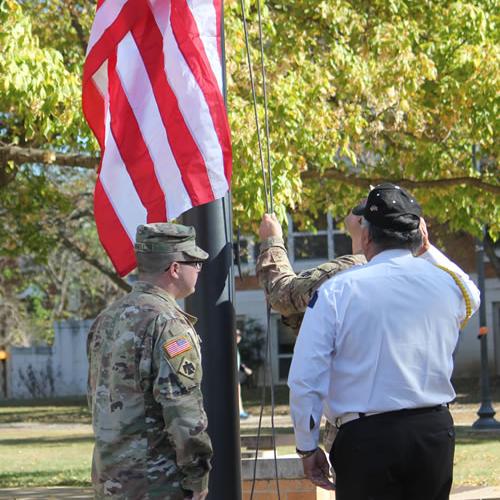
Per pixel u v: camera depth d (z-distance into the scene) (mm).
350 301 7969
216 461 10086
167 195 10414
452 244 65125
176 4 10688
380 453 7773
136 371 8016
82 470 27016
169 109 10570
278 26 25047
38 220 39156
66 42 25250
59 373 77188
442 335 8094
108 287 71625
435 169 28438
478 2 27250
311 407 7848
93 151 22031
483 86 24750
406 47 24547
